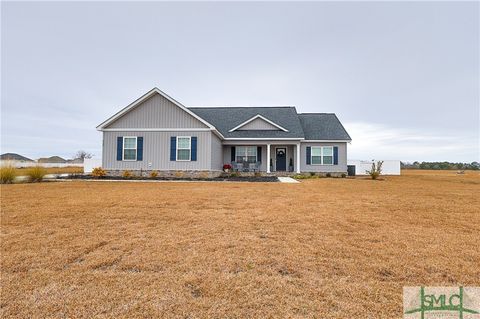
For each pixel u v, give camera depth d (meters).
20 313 2.12
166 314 2.13
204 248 3.73
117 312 2.15
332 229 4.75
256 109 24.27
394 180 17.39
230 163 21.19
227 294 2.47
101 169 17.00
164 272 2.95
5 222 5.05
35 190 9.91
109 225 4.92
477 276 2.88
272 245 3.87
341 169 21.03
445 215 5.96
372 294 2.49
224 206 6.82
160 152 17.50
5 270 2.95
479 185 13.62
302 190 10.54
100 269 3.03
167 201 7.48
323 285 2.66
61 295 2.42
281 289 2.57
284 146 21.48
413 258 3.39
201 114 23.53
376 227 4.91
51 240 4.02
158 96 17.64
